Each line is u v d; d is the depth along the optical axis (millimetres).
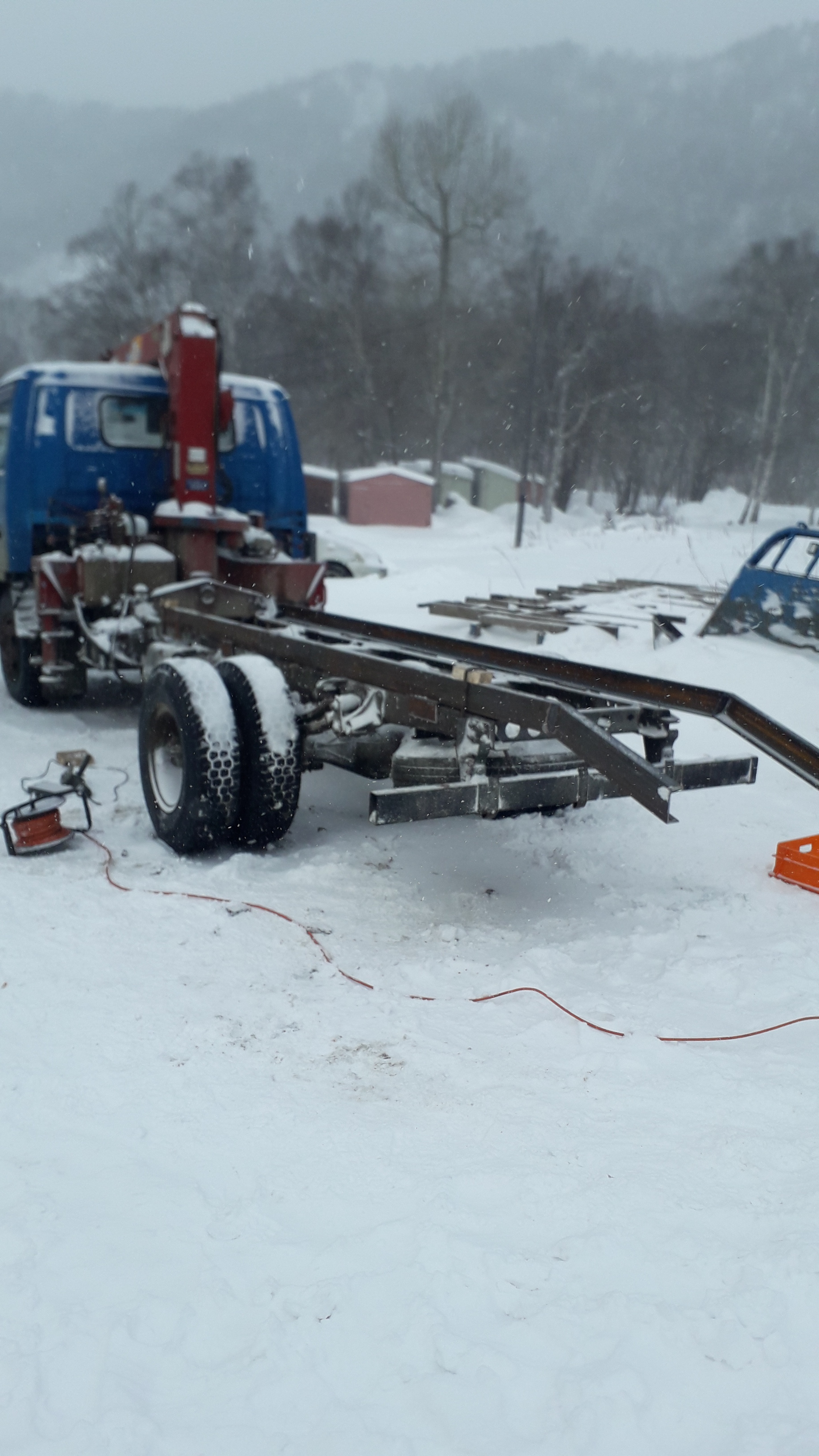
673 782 3361
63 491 7605
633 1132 2754
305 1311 2115
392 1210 2432
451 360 55812
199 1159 2639
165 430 7766
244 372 55906
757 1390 1919
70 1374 1973
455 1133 2752
